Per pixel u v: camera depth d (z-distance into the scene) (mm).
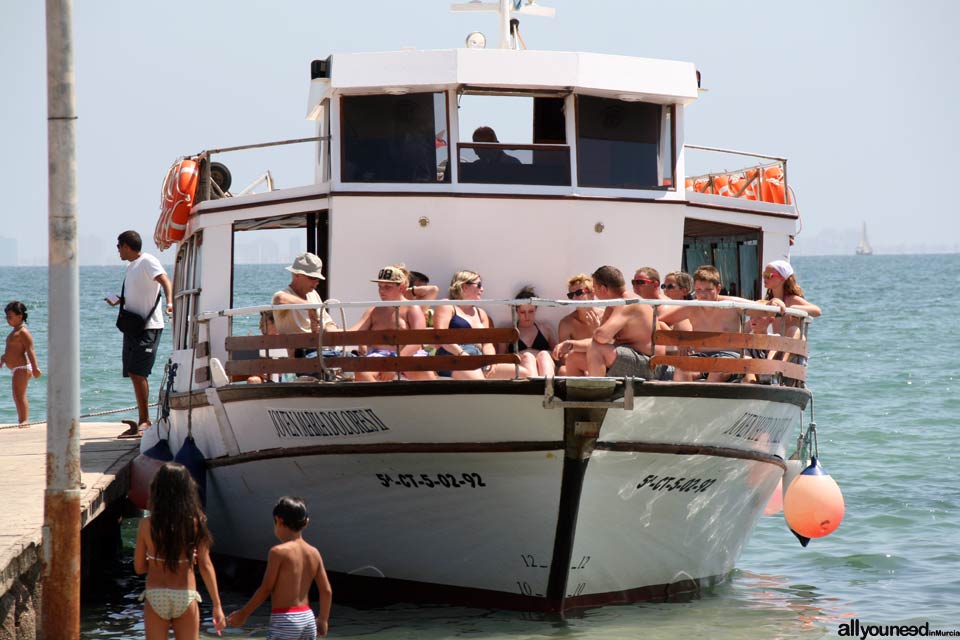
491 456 27172
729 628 29172
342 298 33656
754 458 31031
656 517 29578
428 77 33375
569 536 28109
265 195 34625
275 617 24734
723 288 41531
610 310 29344
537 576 28906
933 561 37031
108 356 107750
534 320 34125
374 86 33375
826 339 124938
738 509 32406
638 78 34500
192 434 35250
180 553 23297
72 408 24922
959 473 52094
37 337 132125
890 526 42094
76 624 24938
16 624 25266
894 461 55406
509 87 33875
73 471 24969
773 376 30906
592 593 30016
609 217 34344
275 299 31781
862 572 35844
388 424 27516
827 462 55406
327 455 28828
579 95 34406
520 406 26328
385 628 28828
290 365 28594
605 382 25875
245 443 31172
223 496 33688
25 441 44719
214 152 37219
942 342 119875
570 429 26344
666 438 27922
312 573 25203
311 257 32000
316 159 39312
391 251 33594
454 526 28719
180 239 38469
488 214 33594
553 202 33812
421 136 33875
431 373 28688
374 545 29922
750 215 37438
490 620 29500
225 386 30656
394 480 28391
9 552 23938
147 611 23391
